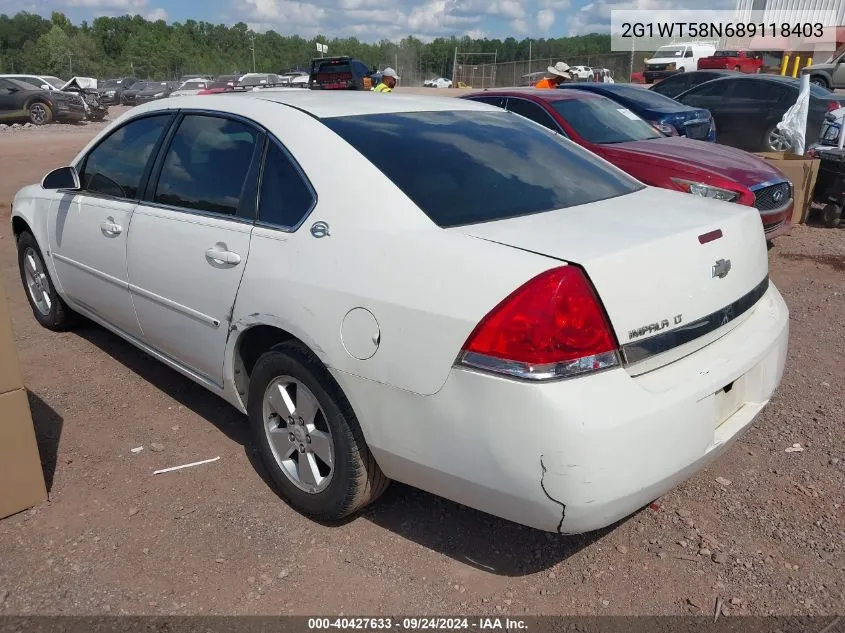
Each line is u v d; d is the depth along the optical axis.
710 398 2.45
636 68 36.12
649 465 2.27
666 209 2.86
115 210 3.82
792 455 3.45
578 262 2.21
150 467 3.39
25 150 15.17
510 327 2.17
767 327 2.88
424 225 2.53
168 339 3.59
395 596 2.58
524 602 2.54
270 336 3.07
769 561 2.73
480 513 3.04
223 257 3.05
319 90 3.84
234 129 3.27
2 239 7.82
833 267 6.77
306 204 2.83
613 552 2.79
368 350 2.49
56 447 3.55
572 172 3.20
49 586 2.61
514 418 2.18
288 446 3.00
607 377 2.22
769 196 6.66
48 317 4.99
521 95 7.98
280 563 2.74
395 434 2.48
